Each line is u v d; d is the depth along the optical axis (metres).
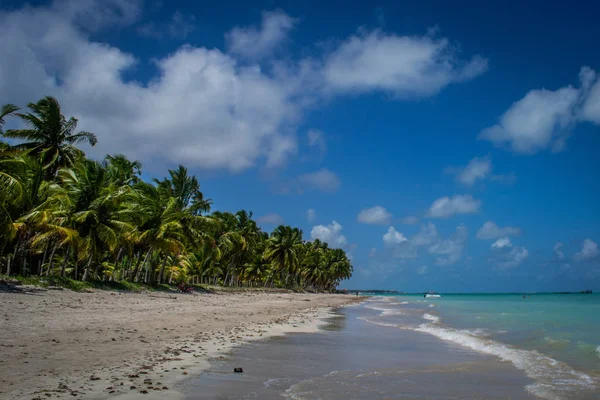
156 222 42.72
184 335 15.84
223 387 8.67
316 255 115.12
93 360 10.26
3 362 9.42
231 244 63.59
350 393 8.72
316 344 16.08
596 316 38.97
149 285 41.78
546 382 10.34
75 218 32.97
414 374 10.97
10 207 29.45
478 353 15.01
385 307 59.47
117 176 43.69
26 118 37.62
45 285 28.00
